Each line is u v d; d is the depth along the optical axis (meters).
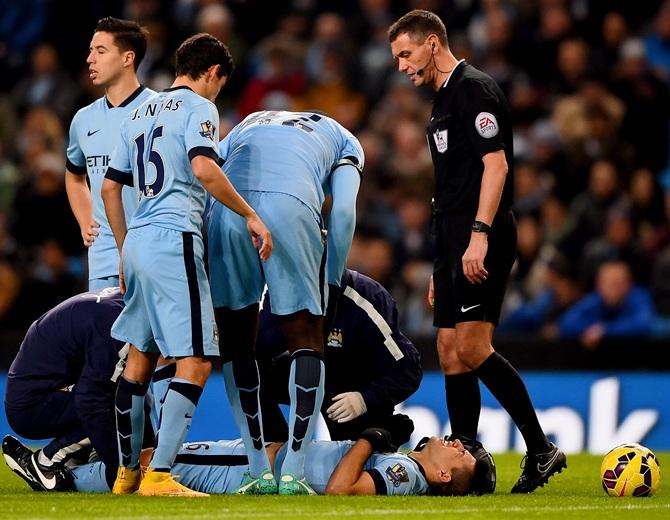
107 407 20.34
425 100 46.22
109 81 24.55
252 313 20.11
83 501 18.31
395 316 21.75
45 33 50.44
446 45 21.80
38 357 20.77
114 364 20.19
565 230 41.56
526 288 40.28
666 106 45.81
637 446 20.83
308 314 19.78
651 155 45.38
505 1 47.53
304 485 19.47
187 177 19.20
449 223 21.45
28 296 40.12
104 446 20.30
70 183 25.56
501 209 21.34
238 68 49.69
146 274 18.88
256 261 19.83
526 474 21.27
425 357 35.50
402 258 41.56
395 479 19.66
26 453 20.98
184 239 18.98
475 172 21.27
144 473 20.22
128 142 19.84
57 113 47.75
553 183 43.38
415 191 42.72
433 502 18.69
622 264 38.50
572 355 35.75
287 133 20.38
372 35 48.75
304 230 19.67
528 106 45.50
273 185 19.72
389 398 21.31
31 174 43.94
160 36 48.41
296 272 19.64
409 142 44.31
